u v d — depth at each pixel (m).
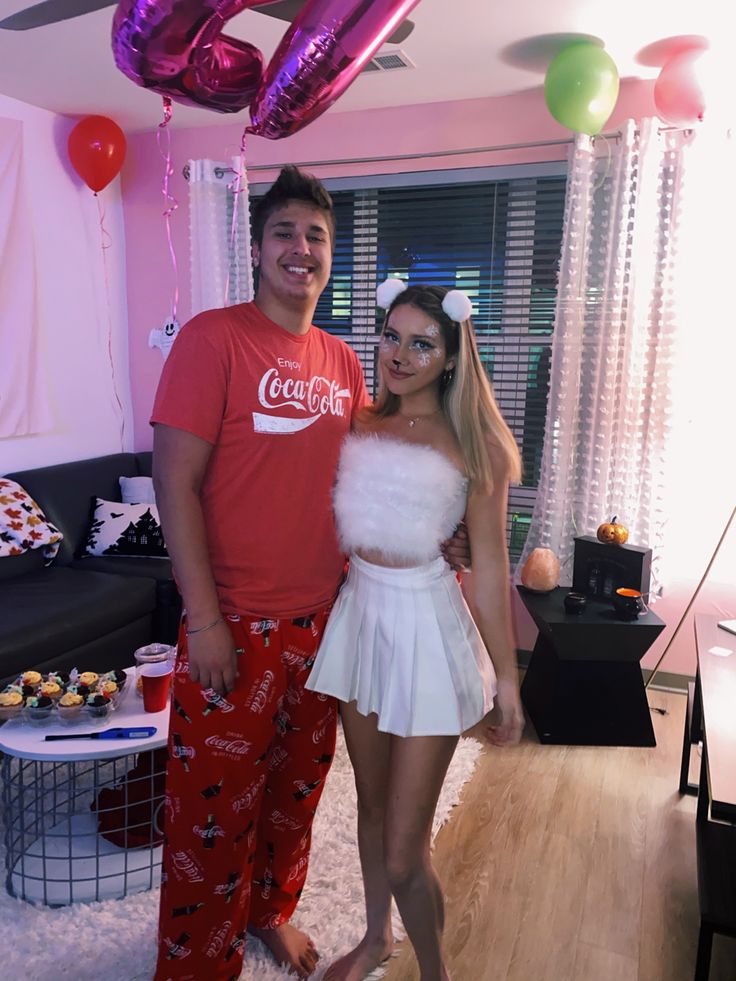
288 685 1.52
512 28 2.59
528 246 3.40
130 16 1.31
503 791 2.46
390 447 1.42
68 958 1.68
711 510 3.15
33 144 3.50
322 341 1.54
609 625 2.71
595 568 3.00
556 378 3.21
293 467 1.42
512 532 3.65
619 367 3.18
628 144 3.00
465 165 3.39
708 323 3.04
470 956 1.75
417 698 1.41
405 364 1.42
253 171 3.77
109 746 1.76
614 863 2.11
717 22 2.48
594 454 3.24
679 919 1.90
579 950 1.78
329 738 1.64
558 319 3.19
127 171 4.04
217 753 1.42
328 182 3.65
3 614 2.74
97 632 2.91
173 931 1.49
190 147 3.89
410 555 1.41
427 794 1.44
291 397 1.41
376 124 3.50
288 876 1.71
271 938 1.72
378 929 1.67
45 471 3.54
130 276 4.15
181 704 1.42
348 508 1.44
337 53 1.35
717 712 1.85
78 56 2.87
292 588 1.45
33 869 1.96
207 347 1.33
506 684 1.47
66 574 3.21
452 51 2.80
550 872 2.06
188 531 1.34
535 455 3.58
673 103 2.71
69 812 1.89
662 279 3.06
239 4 1.30
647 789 2.49
